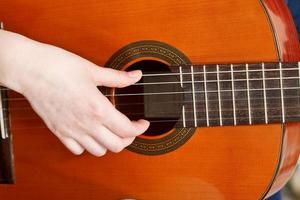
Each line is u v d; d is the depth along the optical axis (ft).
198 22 2.05
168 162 2.10
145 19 2.08
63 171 2.17
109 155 2.13
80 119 1.89
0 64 1.89
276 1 2.06
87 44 2.12
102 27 2.10
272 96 2.01
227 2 2.02
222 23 2.03
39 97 1.89
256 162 2.05
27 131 2.16
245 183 2.07
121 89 2.18
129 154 2.12
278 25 2.02
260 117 2.02
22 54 1.88
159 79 2.09
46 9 2.13
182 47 2.07
